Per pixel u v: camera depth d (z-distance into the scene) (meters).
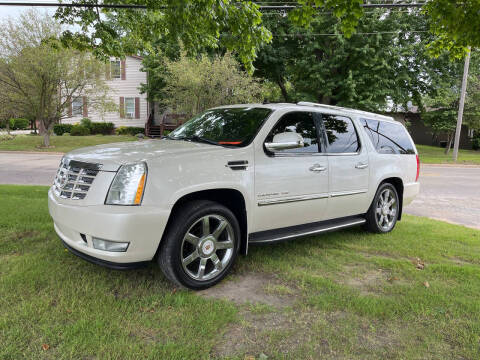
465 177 13.41
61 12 6.62
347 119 4.68
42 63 18.39
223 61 17.39
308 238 4.87
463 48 5.00
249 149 3.49
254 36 4.94
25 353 2.21
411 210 7.62
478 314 2.89
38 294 2.92
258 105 4.15
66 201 3.02
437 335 2.59
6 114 19.94
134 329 2.52
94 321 2.57
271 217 3.71
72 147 20.89
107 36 6.84
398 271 3.76
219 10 4.46
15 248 3.93
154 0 5.75
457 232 5.44
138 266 2.94
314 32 18.70
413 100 23.75
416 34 19.84
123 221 2.73
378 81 18.97
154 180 2.87
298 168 3.84
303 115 4.12
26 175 10.75
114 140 23.41
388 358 2.33
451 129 23.12
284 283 3.39
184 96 18.31
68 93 20.98
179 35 5.29
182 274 3.07
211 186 3.15
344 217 4.70
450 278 3.62
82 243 2.96
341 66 19.67
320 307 2.94
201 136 3.95
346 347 2.42
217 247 3.31
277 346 2.41
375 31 18.23
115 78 26.77
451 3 3.80
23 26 18.22
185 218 3.03
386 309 2.90
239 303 2.99
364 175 4.66
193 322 2.63
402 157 5.41
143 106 27.12
